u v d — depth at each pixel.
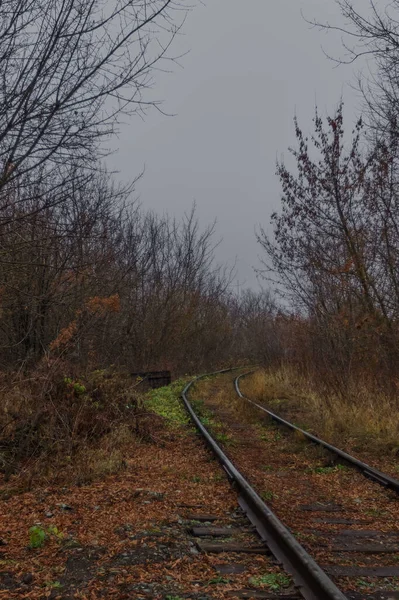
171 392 19.70
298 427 12.27
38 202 6.88
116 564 4.62
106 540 5.18
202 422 12.80
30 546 4.94
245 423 13.48
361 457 9.41
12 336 14.45
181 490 7.07
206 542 5.19
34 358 13.69
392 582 4.44
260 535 5.34
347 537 5.53
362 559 4.93
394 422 10.89
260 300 59.06
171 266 31.42
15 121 5.83
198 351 37.47
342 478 8.05
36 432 8.45
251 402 15.89
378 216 13.64
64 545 5.01
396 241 13.00
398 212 12.64
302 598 4.03
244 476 7.71
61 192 6.63
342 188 14.78
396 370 13.41
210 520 5.95
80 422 9.17
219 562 4.72
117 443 9.45
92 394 10.53
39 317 13.94
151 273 28.91
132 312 24.12
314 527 5.83
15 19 5.61
